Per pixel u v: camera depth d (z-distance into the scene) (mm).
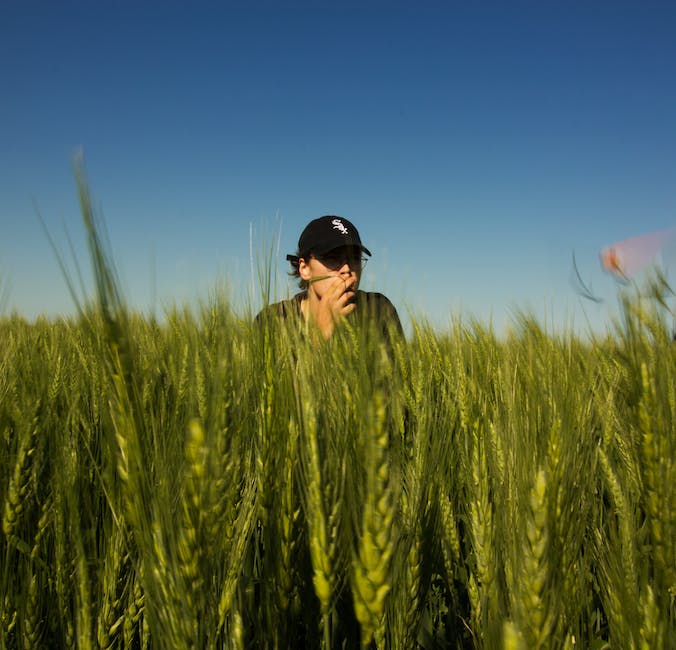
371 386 333
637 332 383
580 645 384
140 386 335
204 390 336
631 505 437
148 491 335
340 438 363
